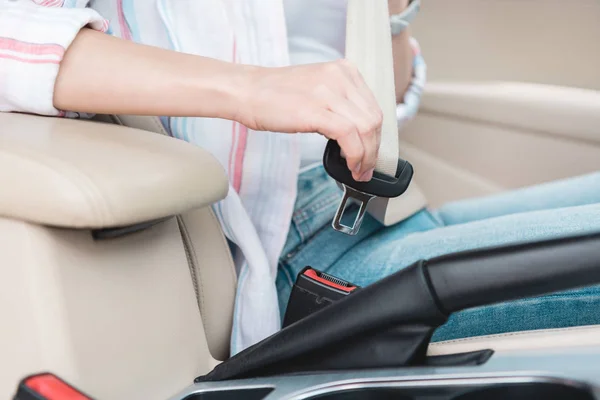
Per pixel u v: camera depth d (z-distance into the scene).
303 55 0.77
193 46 0.68
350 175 0.59
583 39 1.08
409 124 1.23
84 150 0.47
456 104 1.17
